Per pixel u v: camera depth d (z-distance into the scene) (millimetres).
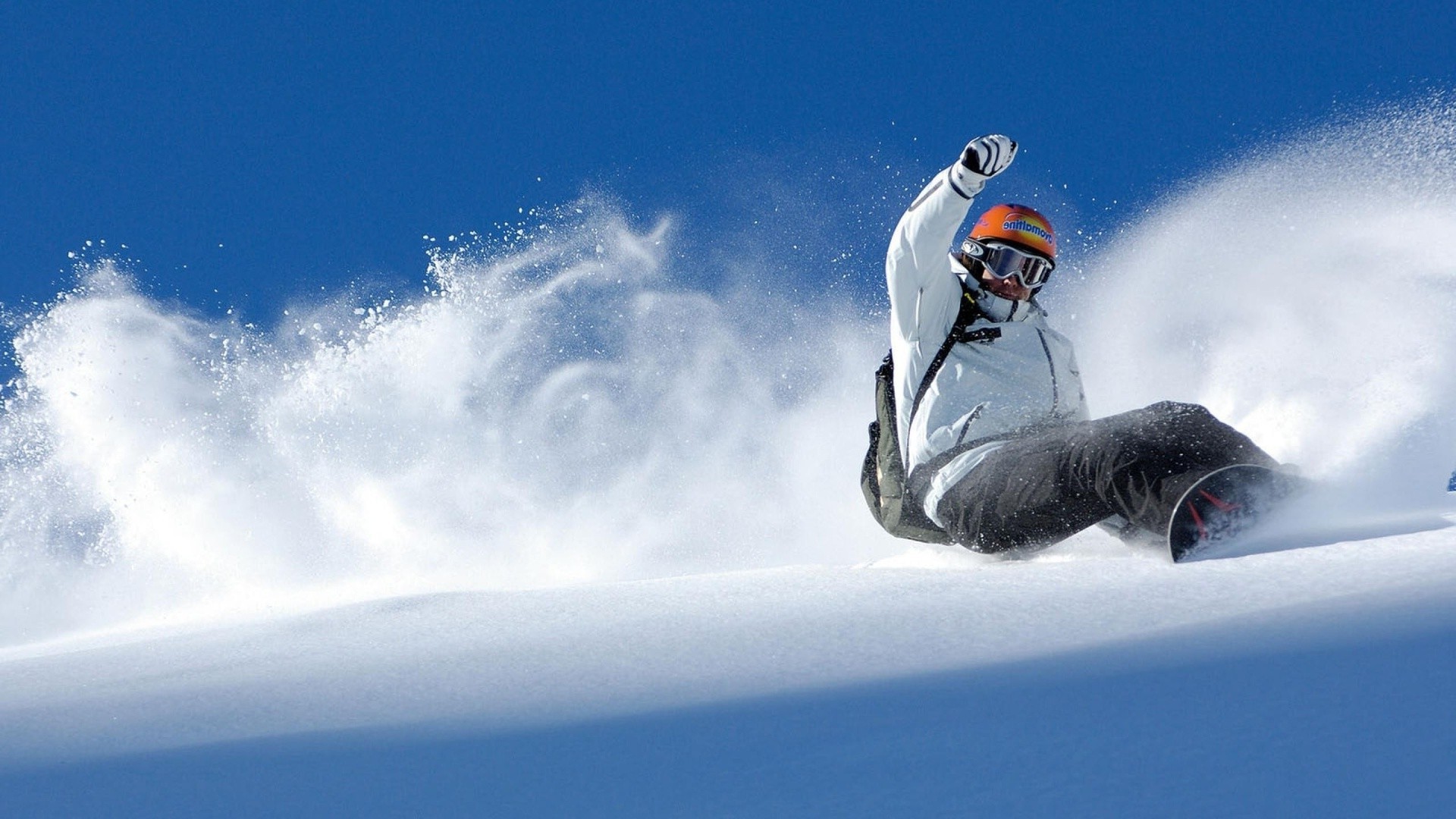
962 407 12180
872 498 13242
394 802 3672
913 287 12391
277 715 5711
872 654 5820
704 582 11711
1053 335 12711
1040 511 10812
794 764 3602
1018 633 5992
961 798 3045
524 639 8305
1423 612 4766
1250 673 3945
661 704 4949
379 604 11945
